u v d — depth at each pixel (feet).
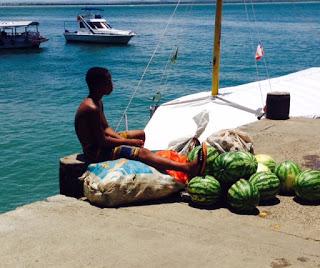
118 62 201.36
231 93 49.01
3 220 18.24
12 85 150.92
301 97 48.62
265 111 40.24
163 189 20.58
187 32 351.46
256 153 29.04
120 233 17.34
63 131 91.45
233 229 18.07
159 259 15.47
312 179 20.98
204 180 20.43
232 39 294.25
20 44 239.30
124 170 20.06
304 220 19.25
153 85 144.15
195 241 16.84
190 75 162.09
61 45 267.18
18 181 64.54
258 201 19.92
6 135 88.58
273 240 17.19
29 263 15.14
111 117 102.73
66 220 18.38
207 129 40.98
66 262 15.20
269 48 245.86
